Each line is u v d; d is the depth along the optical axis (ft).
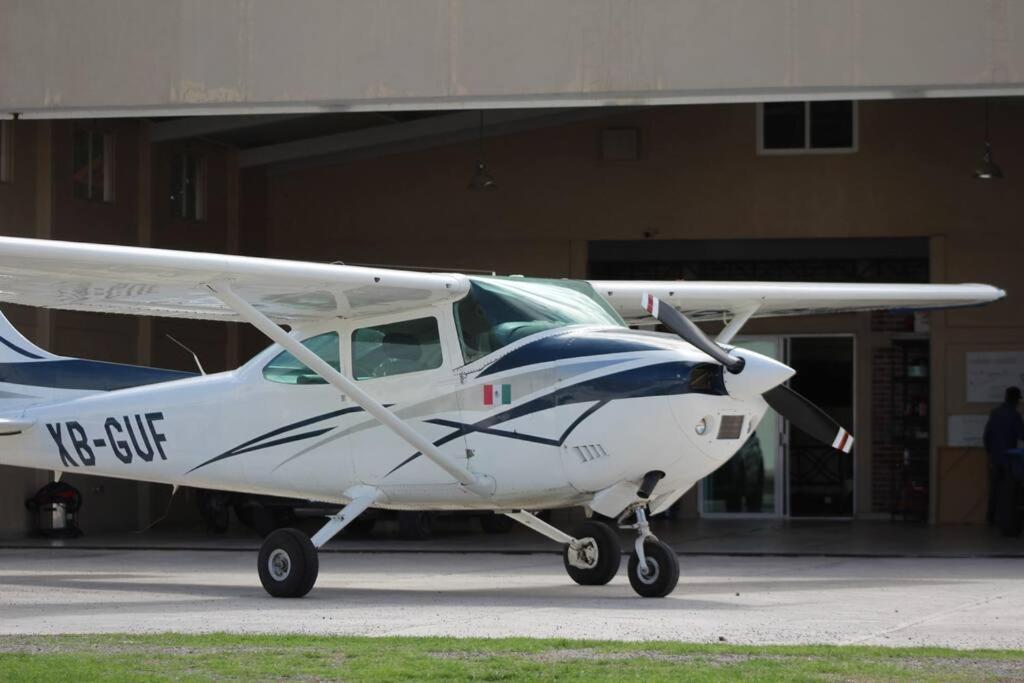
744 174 225.15
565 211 229.04
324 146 228.22
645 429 99.25
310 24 162.09
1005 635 84.74
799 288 135.44
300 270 99.55
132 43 165.68
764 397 104.73
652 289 130.62
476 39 158.61
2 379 131.85
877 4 151.64
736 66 153.58
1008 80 149.59
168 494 220.64
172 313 119.14
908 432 225.76
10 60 168.35
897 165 222.28
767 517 229.25
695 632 85.20
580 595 110.11
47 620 94.17
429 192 233.14
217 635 81.25
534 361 104.17
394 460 109.91
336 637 80.53
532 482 104.22
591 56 156.25
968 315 220.64
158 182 216.33
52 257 92.89
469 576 132.16
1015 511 189.98
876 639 82.43
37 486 197.06
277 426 115.75
